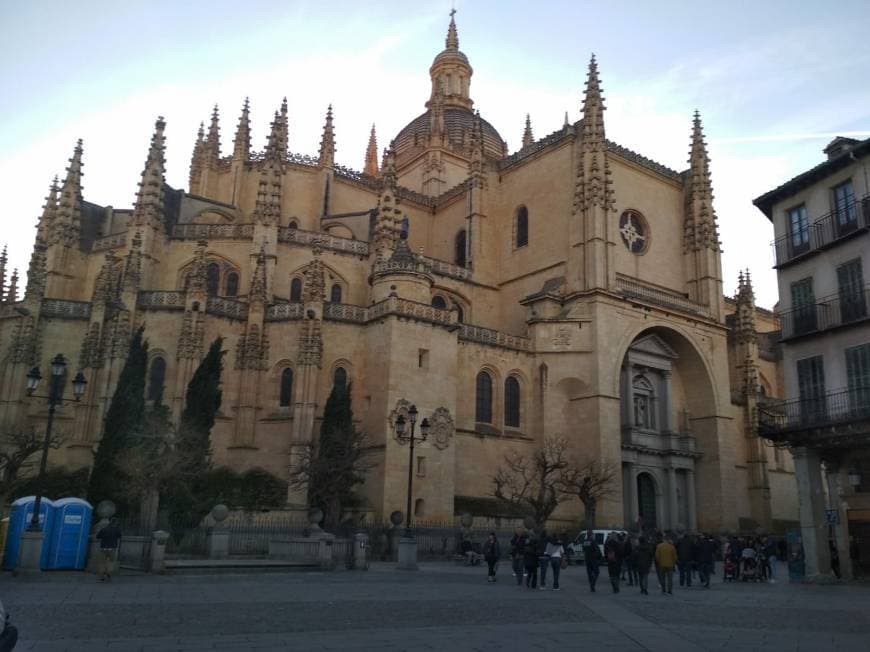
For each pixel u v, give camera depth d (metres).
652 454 68.75
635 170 74.81
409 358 55.59
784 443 40.91
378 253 64.19
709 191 77.31
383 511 51.62
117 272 61.22
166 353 54.66
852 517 39.00
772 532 73.62
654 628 19.20
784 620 21.39
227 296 61.50
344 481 48.88
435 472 54.84
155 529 41.19
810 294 42.47
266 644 15.08
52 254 62.34
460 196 81.19
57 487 47.78
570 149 70.75
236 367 55.78
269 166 63.72
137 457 43.56
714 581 38.91
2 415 51.66
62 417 52.94
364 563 36.22
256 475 51.84
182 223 64.44
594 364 63.47
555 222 70.75
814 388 40.88
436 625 18.44
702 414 72.62
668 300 71.00
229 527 40.25
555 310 66.56
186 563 32.75
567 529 59.25
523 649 15.38
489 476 60.22
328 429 50.06
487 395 62.78
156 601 21.86
